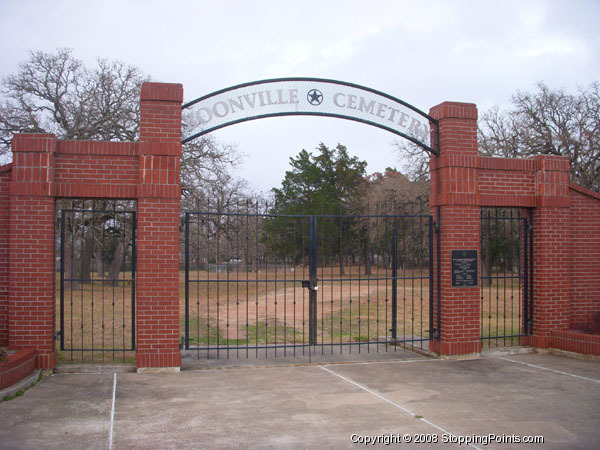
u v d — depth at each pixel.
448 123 8.99
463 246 8.96
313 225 9.23
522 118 30.61
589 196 9.99
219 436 5.12
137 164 7.97
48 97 25.03
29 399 6.30
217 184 22.84
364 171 43.12
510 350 9.44
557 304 9.50
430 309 9.38
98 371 7.83
